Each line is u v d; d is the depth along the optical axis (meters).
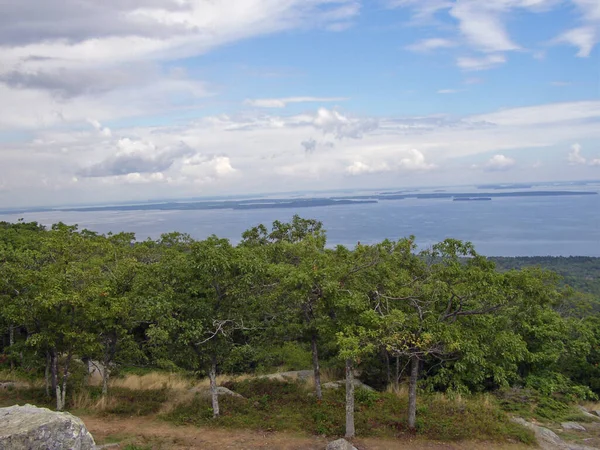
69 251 21.64
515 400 18.55
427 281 14.39
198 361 14.65
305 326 15.61
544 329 20.34
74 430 9.34
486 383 20.25
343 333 12.66
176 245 25.08
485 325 14.85
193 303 14.16
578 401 19.53
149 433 13.84
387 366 19.62
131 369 23.19
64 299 13.88
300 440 13.50
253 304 15.23
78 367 21.00
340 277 13.79
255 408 15.78
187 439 13.44
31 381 18.64
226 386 18.59
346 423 13.66
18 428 8.76
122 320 16.12
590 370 21.30
